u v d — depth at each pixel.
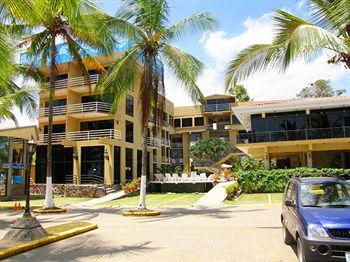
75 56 21.03
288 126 29.39
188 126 56.81
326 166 30.62
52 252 9.05
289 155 33.69
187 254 8.48
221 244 9.59
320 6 10.39
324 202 7.59
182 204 23.30
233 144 54.53
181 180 36.16
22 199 30.20
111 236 11.38
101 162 35.25
